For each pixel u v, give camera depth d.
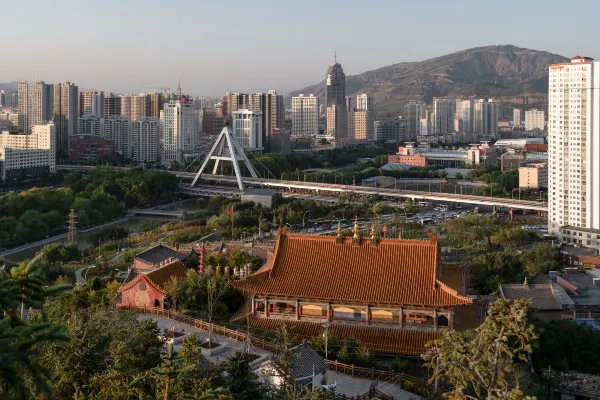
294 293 130.00
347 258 135.38
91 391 95.12
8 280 78.69
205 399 84.06
